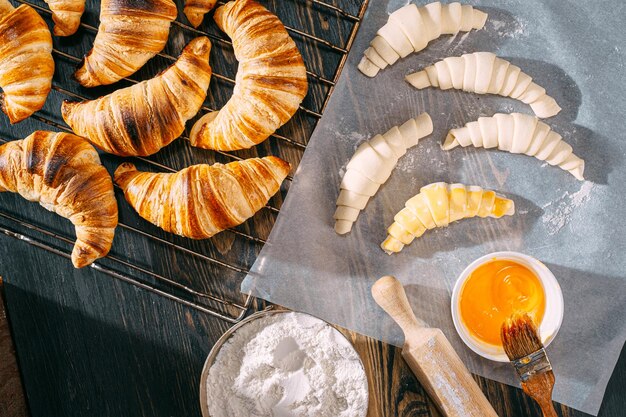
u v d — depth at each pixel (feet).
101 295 2.18
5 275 2.18
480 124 2.14
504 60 2.16
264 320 2.06
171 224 2.06
